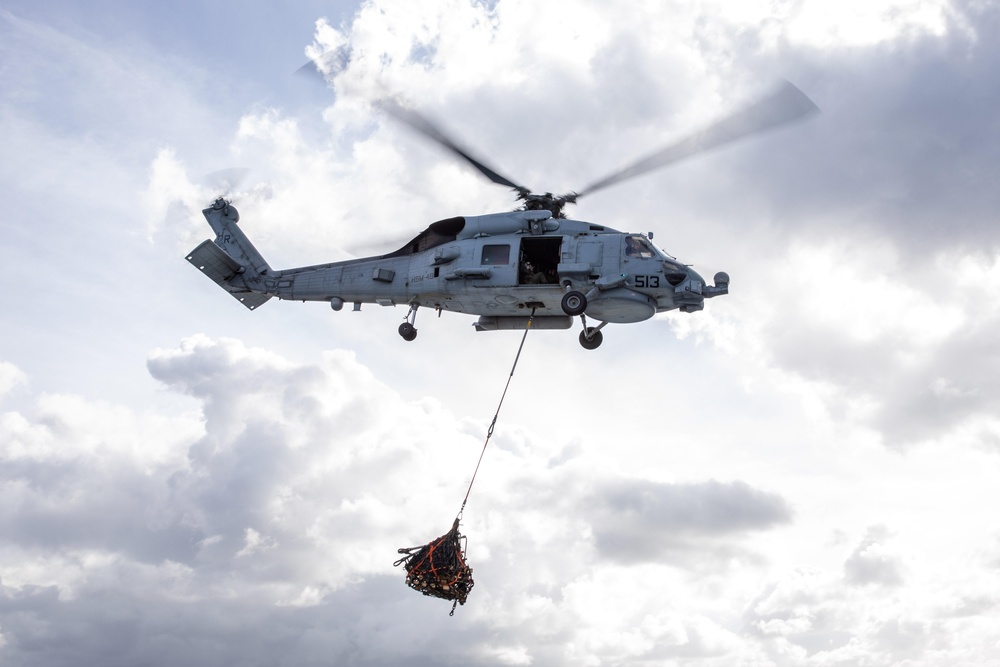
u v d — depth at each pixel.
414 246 27.59
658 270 25.23
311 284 29.08
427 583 20.88
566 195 26.77
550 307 26.25
